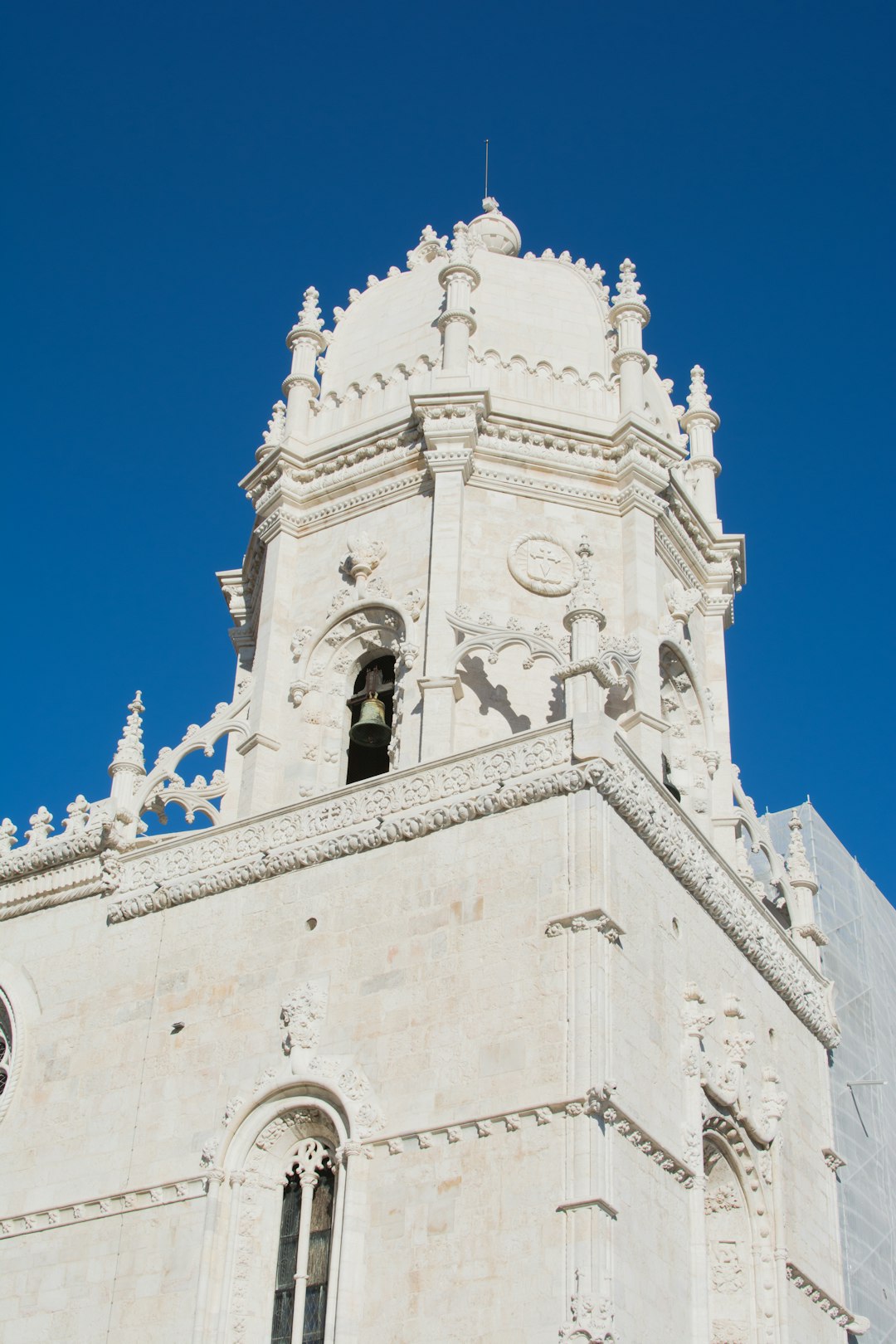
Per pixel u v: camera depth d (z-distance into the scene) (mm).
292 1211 30906
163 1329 30078
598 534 39031
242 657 43156
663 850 32406
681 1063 31219
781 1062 36344
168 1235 31016
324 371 43375
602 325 42906
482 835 31531
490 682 36406
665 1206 29172
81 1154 33156
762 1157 34094
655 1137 29234
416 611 37344
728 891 35125
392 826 32531
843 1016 48375
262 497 41469
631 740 35812
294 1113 31125
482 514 38625
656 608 38031
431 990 30500
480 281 42375
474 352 41062
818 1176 36719
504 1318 26797
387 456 40031
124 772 37281
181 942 34469
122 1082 33500
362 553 38656
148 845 36344
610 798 30906
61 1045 34906
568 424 39844
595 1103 27578
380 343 43062
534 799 31219
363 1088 30156
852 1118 46844
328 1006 31594
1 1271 32812
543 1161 27641
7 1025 36375
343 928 32312
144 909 35344
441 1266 27844
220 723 38438
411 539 38594
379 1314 28078
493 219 48250
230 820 38125
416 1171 28906
